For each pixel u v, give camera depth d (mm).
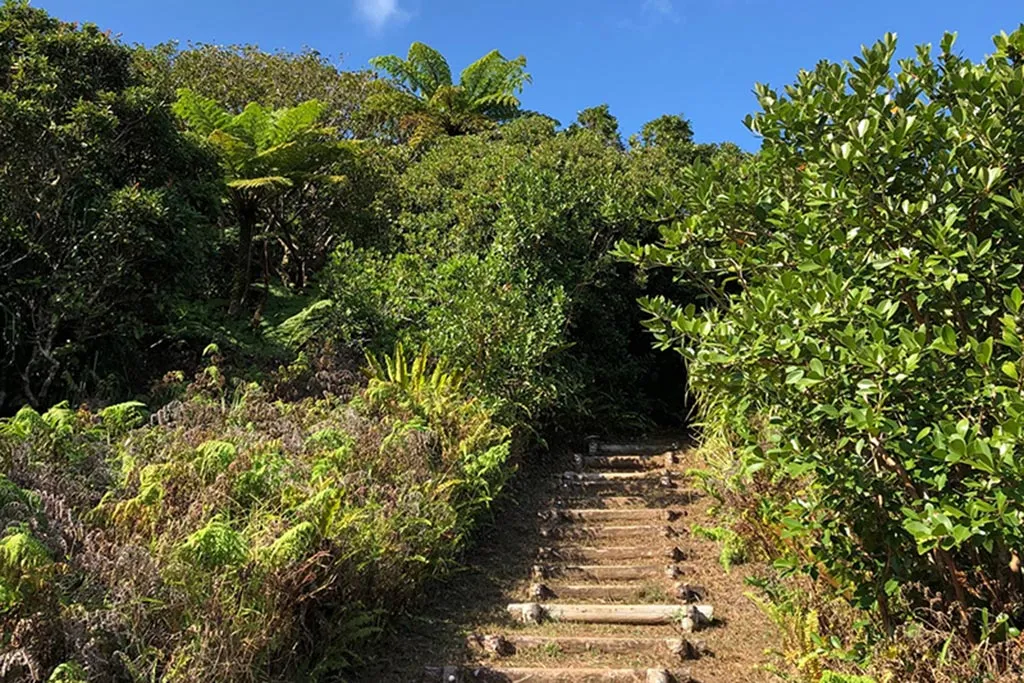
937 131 3316
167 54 14195
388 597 4359
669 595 4949
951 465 2877
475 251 9586
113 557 3424
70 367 7238
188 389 6805
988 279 3084
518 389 7766
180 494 4258
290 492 4348
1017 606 3055
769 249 3736
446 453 6004
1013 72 3188
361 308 8594
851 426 2807
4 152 6836
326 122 15055
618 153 12070
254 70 14672
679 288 10797
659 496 6816
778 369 3072
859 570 3387
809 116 3666
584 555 5691
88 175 7242
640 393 10320
